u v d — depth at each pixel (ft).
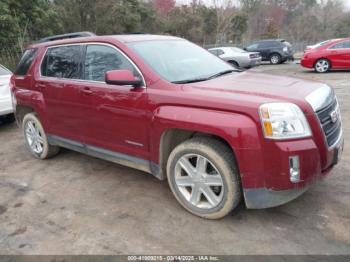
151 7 98.02
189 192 10.77
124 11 80.84
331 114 9.77
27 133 16.83
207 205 10.25
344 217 9.98
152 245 9.30
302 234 9.35
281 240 9.16
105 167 15.07
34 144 16.61
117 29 80.53
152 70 10.90
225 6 106.73
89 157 16.47
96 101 12.21
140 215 10.85
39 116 15.34
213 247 9.07
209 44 110.52
